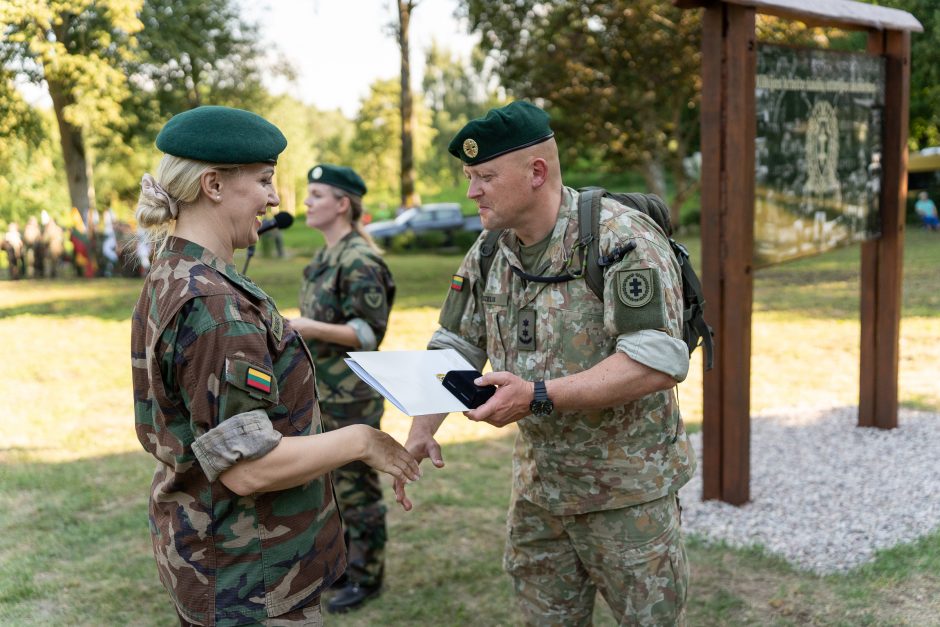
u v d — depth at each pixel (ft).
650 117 72.95
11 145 72.90
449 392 6.13
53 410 22.40
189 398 5.18
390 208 160.35
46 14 54.54
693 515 13.16
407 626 10.64
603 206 6.78
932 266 42.88
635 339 6.26
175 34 63.57
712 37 12.26
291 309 39.91
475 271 7.55
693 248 62.44
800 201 13.74
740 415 13.14
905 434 16.66
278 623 5.56
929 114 74.64
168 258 5.42
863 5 15.33
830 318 31.42
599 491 6.98
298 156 196.85
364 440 5.61
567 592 7.65
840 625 9.78
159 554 5.63
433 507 14.52
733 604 10.41
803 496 13.70
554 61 66.44
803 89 13.62
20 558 12.89
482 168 6.61
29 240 65.87
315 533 5.80
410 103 76.69
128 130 71.31
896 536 12.00
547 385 6.26
